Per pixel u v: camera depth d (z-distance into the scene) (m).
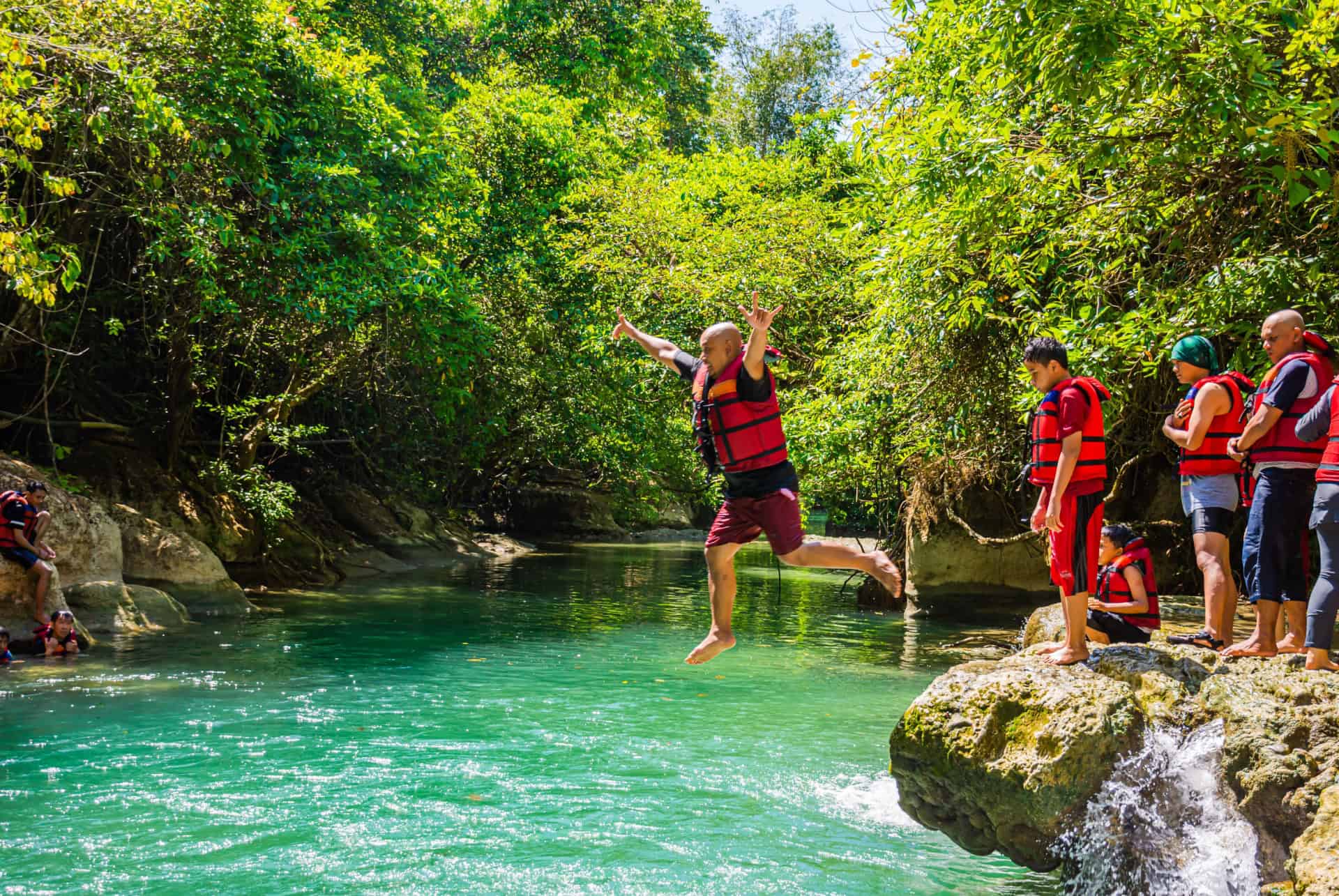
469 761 8.08
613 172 25.31
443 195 18.55
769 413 4.87
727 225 22.23
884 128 11.92
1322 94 7.85
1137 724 5.32
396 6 27.14
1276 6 7.78
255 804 6.87
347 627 14.94
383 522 25.75
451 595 19.47
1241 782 5.06
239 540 18.47
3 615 12.04
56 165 13.37
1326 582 5.54
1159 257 10.59
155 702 9.75
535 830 6.53
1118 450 14.57
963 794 5.60
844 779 7.85
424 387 22.73
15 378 16.91
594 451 30.23
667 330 19.33
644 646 13.99
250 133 14.05
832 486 19.39
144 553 15.57
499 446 31.14
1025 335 11.38
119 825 6.39
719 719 9.73
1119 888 5.10
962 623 16.83
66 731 8.59
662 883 5.71
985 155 8.99
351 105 16.28
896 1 10.98
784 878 5.84
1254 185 8.30
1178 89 7.90
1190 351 6.65
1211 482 6.53
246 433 20.72
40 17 11.59
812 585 23.97
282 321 18.28
